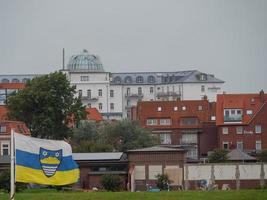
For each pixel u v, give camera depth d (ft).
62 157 258.37
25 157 253.85
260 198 325.42
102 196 337.11
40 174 255.50
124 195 338.34
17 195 353.10
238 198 325.83
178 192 346.95
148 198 329.11
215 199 324.39
